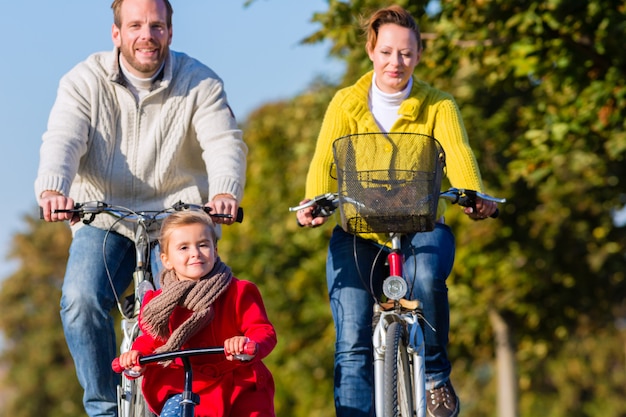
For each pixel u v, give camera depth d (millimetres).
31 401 100750
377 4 26797
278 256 54031
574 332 45906
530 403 75375
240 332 11828
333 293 13266
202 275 11812
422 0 26703
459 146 13164
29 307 109688
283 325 53344
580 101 27938
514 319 44156
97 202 12539
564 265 42250
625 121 27312
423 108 13375
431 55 27516
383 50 13125
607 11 25344
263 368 11875
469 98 41625
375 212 11977
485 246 42500
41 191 12922
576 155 34156
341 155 12117
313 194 13227
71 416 99125
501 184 41594
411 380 12438
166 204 13992
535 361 49531
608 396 75812
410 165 12008
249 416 11570
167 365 11469
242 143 13938
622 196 36125
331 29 27219
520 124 31938
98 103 13750
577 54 26734
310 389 53031
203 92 13977
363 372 13016
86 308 13281
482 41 27031
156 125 13836
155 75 13773
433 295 12883
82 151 13578
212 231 11930
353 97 13422
